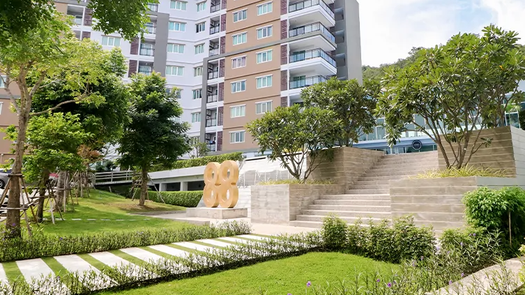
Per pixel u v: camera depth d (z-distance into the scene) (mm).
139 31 6660
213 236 8898
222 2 36906
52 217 11547
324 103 14898
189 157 34844
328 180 13703
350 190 13203
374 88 14648
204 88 35469
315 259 5965
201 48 38438
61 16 9289
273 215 11859
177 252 6914
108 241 7348
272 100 30672
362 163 14359
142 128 19719
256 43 32719
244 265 5660
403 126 10586
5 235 7469
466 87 8594
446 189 7969
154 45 38062
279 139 12523
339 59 33688
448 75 8602
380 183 12930
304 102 15555
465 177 7719
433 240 5781
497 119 11125
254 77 32156
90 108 14602
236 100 32812
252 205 12680
